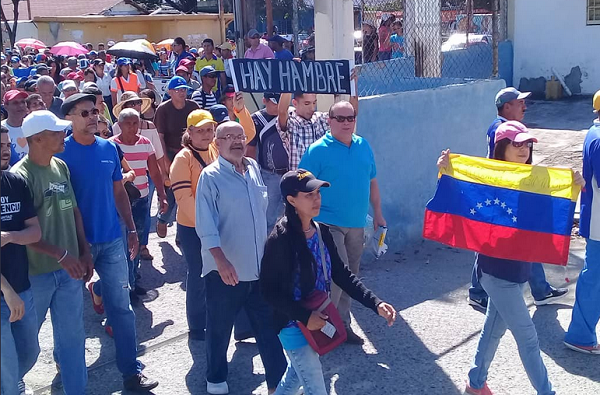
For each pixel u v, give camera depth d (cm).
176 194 533
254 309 451
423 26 913
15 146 626
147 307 631
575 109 1659
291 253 350
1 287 351
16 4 3438
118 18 3544
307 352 364
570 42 1811
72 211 434
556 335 546
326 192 519
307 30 1727
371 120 707
